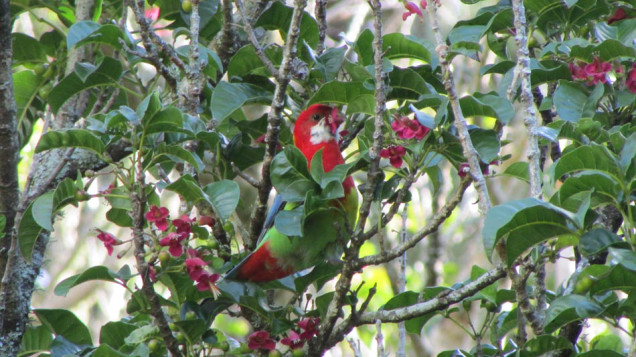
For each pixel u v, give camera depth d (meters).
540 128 7.19
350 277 7.36
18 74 10.62
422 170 7.61
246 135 9.61
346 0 19.53
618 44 7.87
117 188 7.54
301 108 9.36
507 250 6.30
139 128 7.42
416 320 8.64
